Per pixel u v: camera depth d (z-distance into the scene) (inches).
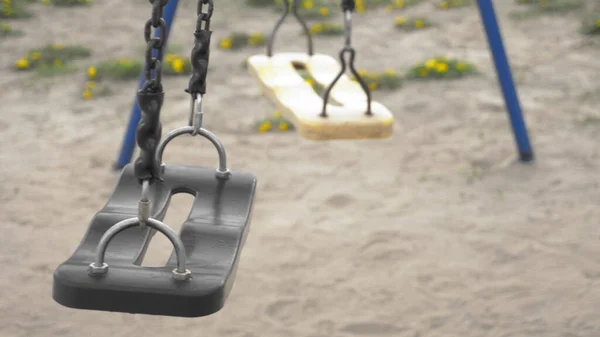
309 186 365.7
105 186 365.4
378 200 350.3
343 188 363.3
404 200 350.0
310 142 421.4
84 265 121.6
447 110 467.2
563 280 279.4
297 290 274.5
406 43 608.1
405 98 488.7
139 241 132.1
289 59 302.2
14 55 572.7
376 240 311.0
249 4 717.9
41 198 350.9
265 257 297.6
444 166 389.1
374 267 291.0
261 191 359.6
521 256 297.9
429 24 650.2
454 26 649.6
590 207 340.8
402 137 427.5
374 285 277.6
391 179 374.0
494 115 457.7
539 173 378.6
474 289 274.5
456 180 372.2
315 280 281.3
